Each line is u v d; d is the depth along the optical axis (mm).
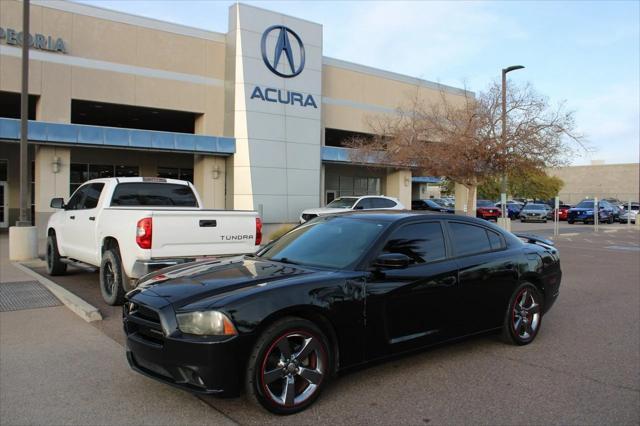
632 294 9938
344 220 5656
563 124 18688
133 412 4223
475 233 5965
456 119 19922
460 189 39438
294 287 4324
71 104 23281
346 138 35969
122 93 23453
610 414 4293
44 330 6613
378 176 39375
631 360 5750
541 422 4129
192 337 3959
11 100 23562
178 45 25094
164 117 28172
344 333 4551
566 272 13062
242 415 4176
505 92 19094
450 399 4574
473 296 5609
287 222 27234
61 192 21641
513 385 4938
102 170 27547
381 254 4977
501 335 6191
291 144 27453
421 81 34875
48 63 21406
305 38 28031
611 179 73875
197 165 27188
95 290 9328
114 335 6414
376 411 4297
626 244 21844
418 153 20594
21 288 8984
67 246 10055
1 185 25734
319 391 4371
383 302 4801
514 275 6062
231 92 26141
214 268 5016
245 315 4016
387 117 28656
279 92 27031
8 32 20438
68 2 21906
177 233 7523
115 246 8133
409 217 5441
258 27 26359
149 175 29141
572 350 6117
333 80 31141
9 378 4973
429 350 5289
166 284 4578
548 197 65312
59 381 4902
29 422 4035
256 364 4023
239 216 8234
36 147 21516
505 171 18938
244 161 25938
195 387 3988
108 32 23016
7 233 22516
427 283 5152
